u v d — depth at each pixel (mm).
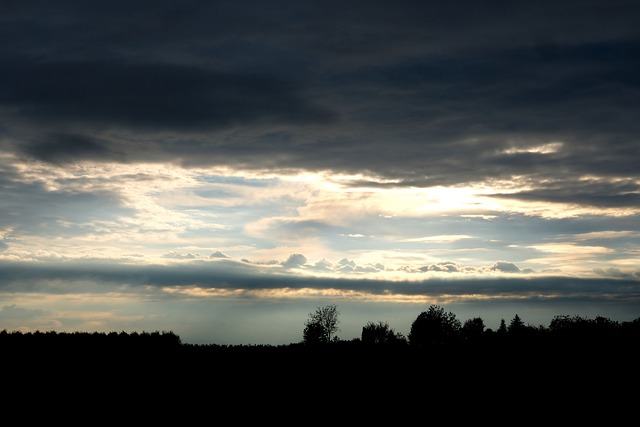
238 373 66250
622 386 51781
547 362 61969
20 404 47938
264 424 41531
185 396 52594
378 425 41125
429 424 41438
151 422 42031
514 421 41938
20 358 72250
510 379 56750
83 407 47188
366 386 57438
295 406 48125
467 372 61781
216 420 42812
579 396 49031
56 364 69625
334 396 52406
